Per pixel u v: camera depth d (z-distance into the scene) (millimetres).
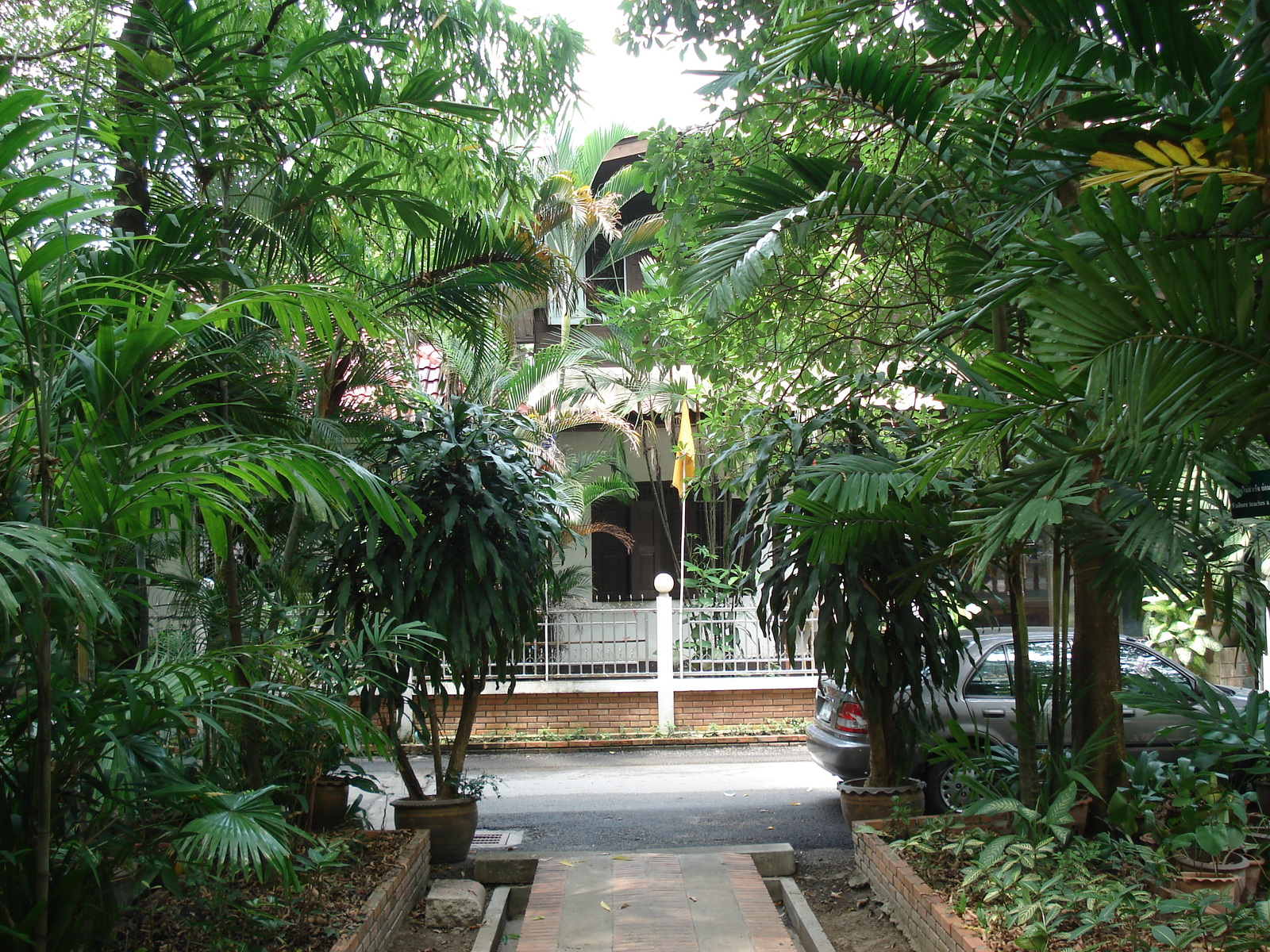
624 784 9930
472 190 6988
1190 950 3719
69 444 2955
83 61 4336
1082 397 3145
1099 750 5188
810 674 12320
